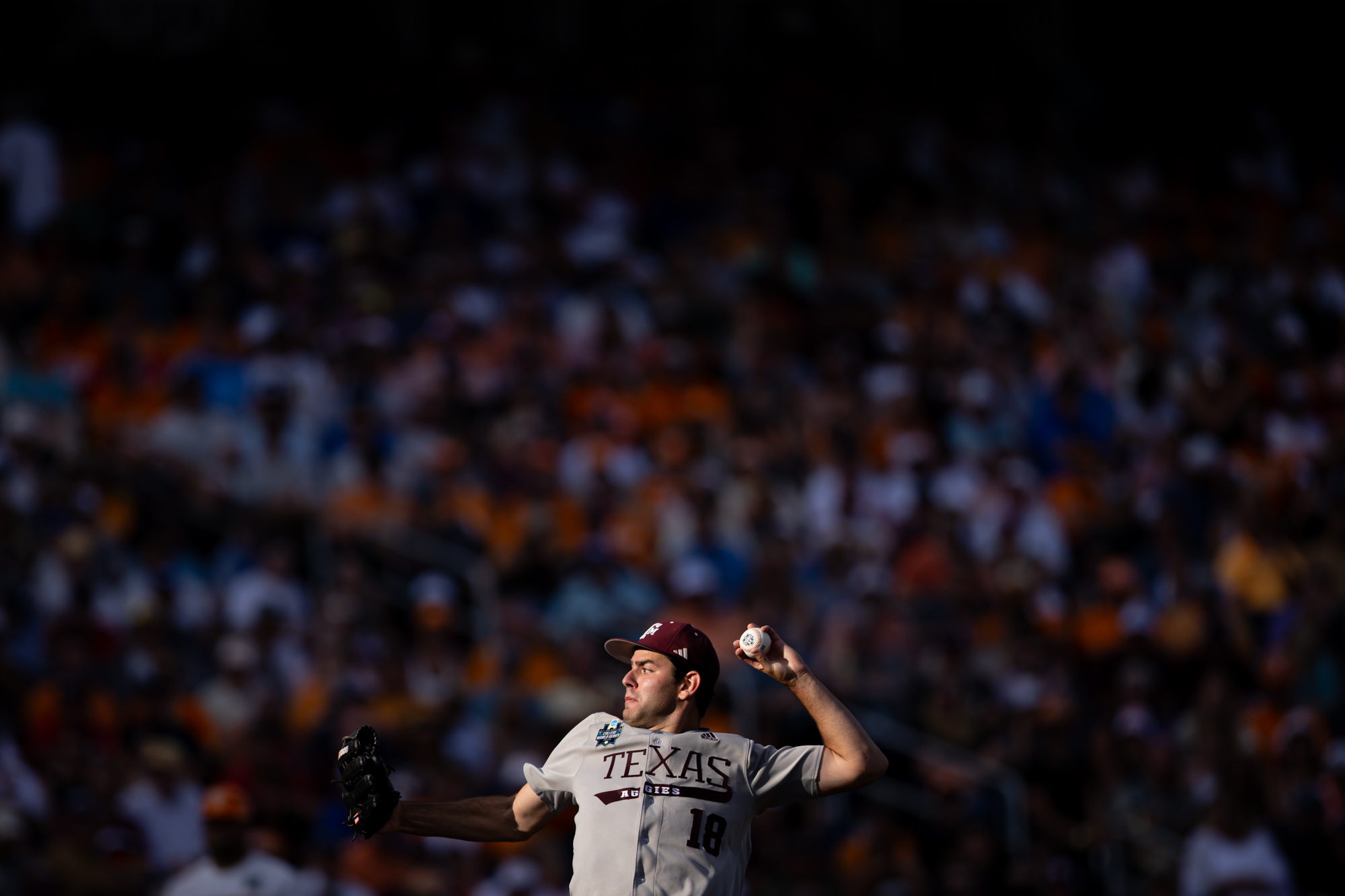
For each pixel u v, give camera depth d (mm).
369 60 78875
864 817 42469
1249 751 45125
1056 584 53125
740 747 18938
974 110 82938
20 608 41281
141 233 62000
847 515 54062
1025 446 60625
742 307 64938
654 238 70312
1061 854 43062
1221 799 42125
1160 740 45719
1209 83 87188
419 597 44562
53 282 59094
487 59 80562
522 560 48344
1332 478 59688
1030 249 74312
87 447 49125
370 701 40656
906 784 43719
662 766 18703
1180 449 59188
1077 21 88312
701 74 82188
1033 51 87562
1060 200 78750
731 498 53000
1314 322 71625
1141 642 49062
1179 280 74688
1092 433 61625
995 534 54062
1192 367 67188
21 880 34062
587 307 61875
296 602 44656
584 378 58531
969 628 48625
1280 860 41719
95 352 55188
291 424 50500
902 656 46031
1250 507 55125
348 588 44812
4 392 49688
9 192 63219
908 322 65562
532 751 39844
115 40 75938
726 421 58062
